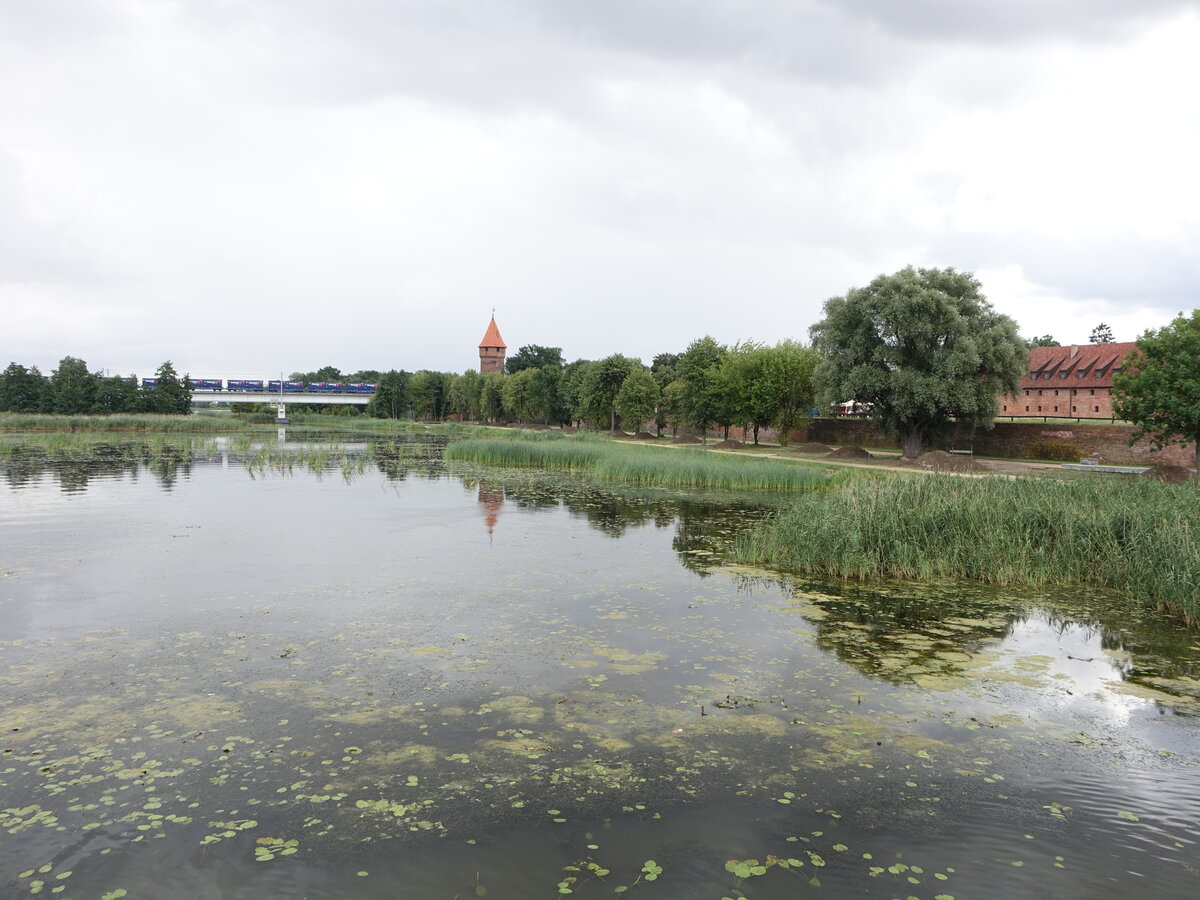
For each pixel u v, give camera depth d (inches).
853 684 350.6
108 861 206.5
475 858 209.6
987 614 476.1
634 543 700.7
